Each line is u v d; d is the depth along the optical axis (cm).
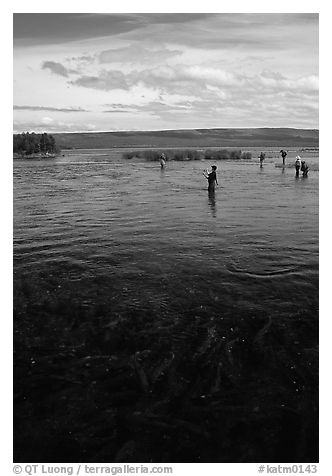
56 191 2741
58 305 995
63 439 651
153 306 985
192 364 785
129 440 644
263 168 4319
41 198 2453
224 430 655
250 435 649
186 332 880
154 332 880
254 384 742
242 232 1612
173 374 761
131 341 854
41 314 956
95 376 761
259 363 792
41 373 768
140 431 657
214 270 1205
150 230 1662
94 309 975
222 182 3130
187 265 1248
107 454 628
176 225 1741
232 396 715
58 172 4053
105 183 3147
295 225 1714
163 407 695
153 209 2092
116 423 670
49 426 670
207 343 841
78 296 1041
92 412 689
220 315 945
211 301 1009
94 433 657
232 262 1270
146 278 1152
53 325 914
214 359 797
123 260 1301
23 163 5381
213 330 884
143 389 730
